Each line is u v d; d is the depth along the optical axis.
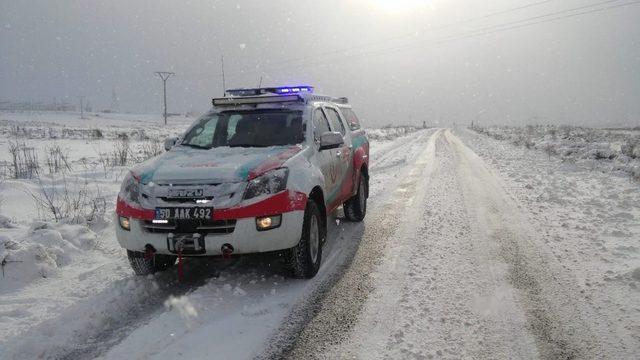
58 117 93.25
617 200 8.26
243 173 4.17
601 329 3.45
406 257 5.20
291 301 4.01
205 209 3.98
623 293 4.10
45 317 3.77
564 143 21.23
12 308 3.94
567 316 3.67
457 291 4.20
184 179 4.15
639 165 12.45
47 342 3.28
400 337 3.36
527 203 8.18
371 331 3.46
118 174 11.36
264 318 3.68
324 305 3.93
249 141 5.28
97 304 3.87
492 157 17.36
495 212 7.48
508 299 4.00
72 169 12.28
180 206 4.01
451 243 5.73
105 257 5.50
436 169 13.55
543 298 4.02
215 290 4.20
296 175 4.46
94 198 8.44
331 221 7.06
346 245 5.73
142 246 4.17
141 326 3.56
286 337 3.37
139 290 4.21
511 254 5.25
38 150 17.52
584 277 4.50
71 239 5.80
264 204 4.07
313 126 5.52
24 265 4.67
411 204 8.23
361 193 7.11
